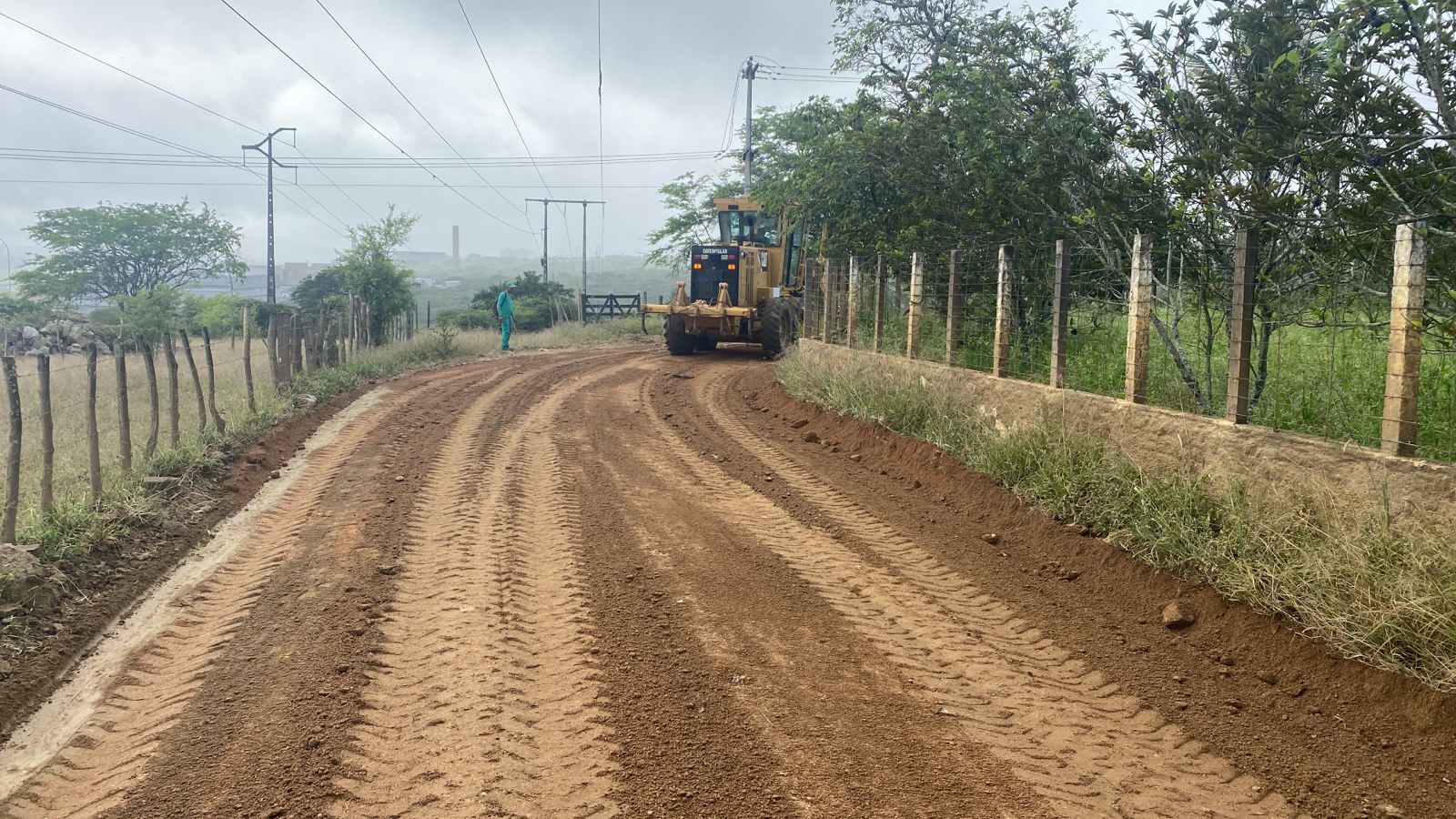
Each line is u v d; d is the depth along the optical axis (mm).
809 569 6531
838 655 5113
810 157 17141
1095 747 4172
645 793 3715
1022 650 5234
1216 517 6027
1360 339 7246
